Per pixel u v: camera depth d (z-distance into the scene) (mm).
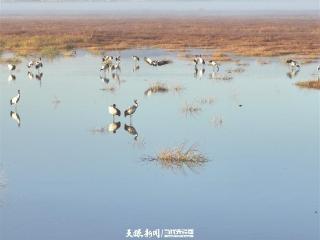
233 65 53469
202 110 34031
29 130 29672
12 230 17609
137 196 20391
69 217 18516
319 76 46188
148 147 26250
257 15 196125
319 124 30500
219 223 18234
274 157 24750
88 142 27266
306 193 20422
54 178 22203
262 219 18422
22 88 42031
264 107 34969
